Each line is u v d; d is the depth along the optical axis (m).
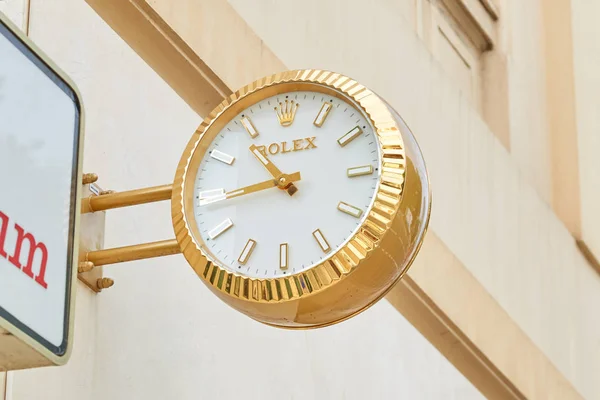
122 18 4.36
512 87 9.28
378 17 6.11
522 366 6.68
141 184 4.27
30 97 2.84
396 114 3.45
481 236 6.65
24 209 2.71
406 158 3.28
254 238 3.24
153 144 4.42
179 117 4.63
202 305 4.41
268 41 5.02
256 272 3.19
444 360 6.07
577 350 7.64
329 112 3.39
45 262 2.75
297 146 3.35
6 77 2.75
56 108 2.96
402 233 3.21
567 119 9.62
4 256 2.60
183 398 4.12
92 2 4.29
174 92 4.64
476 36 9.18
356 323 5.43
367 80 5.86
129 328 3.99
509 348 6.57
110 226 4.03
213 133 3.44
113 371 3.86
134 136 4.32
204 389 4.24
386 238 3.16
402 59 6.27
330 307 3.19
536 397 6.77
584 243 8.55
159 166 4.41
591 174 9.53
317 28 5.48
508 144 9.02
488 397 6.45
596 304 8.29
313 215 3.23
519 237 7.20
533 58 9.79
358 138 3.32
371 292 3.24
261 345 4.68
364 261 3.12
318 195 3.26
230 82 4.65
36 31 4.07
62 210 2.89
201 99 4.67
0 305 2.53
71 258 2.88
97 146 4.10
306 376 4.91
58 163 2.91
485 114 9.19
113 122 4.23
